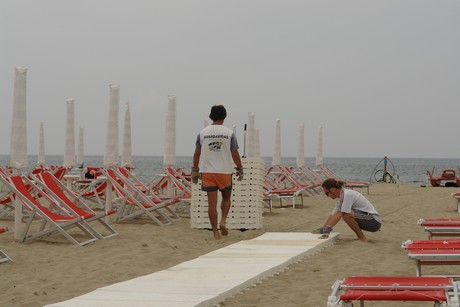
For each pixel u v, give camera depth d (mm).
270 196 15539
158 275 6941
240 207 12062
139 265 8070
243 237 10711
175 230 11766
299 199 20547
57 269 7840
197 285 6375
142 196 12891
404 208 17281
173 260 8469
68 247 9531
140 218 13781
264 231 11820
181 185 15133
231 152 10453
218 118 10453
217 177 10336
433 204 18625
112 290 6145
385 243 10008
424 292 4359
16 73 10484
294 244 9336
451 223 8648
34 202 10156
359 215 10148
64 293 6520
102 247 9531
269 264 7602
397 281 4688
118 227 12062
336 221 10141
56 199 10523
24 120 10516
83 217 10023
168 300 5688
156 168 104000
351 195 10133
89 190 16250
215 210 10469
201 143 10453
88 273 7594
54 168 20734
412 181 51656
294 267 7875
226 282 6520
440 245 6566
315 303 5984
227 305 5926
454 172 30266
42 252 9070
